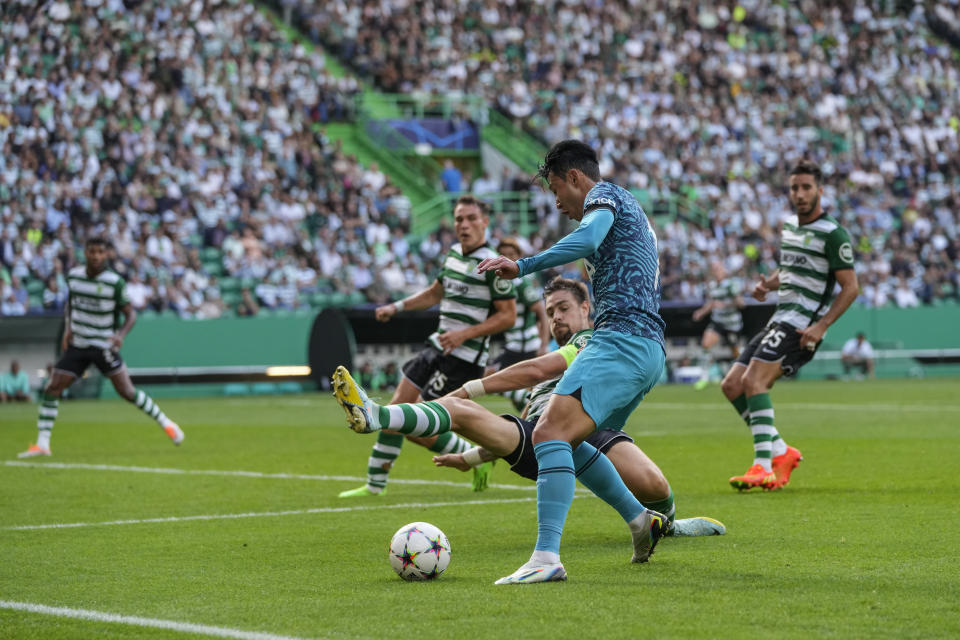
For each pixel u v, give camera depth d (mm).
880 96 140875
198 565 20812
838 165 131000
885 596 17031
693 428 53875
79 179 95312
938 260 124000
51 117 97625
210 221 98875
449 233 105938
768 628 14977
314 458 43344
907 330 115000
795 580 18391
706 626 15117
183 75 107562
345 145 117000
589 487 20156
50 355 89688
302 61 117000
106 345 45438
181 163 100625
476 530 25078
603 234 18469
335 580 19172
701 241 115688
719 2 144375
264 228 100562
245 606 16969
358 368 98375
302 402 82500
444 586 18391
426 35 128500
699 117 130625
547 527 18641
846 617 15602
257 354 93000
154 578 19484
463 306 32312
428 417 19359
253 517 27516
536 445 18812
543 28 133625
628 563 20359
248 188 102312
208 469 39375
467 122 122562
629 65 134750
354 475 37438
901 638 14383
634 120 126938
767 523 25109
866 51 145125
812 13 149000
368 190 107125
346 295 100000
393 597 17500
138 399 46375
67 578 19531
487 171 121625
